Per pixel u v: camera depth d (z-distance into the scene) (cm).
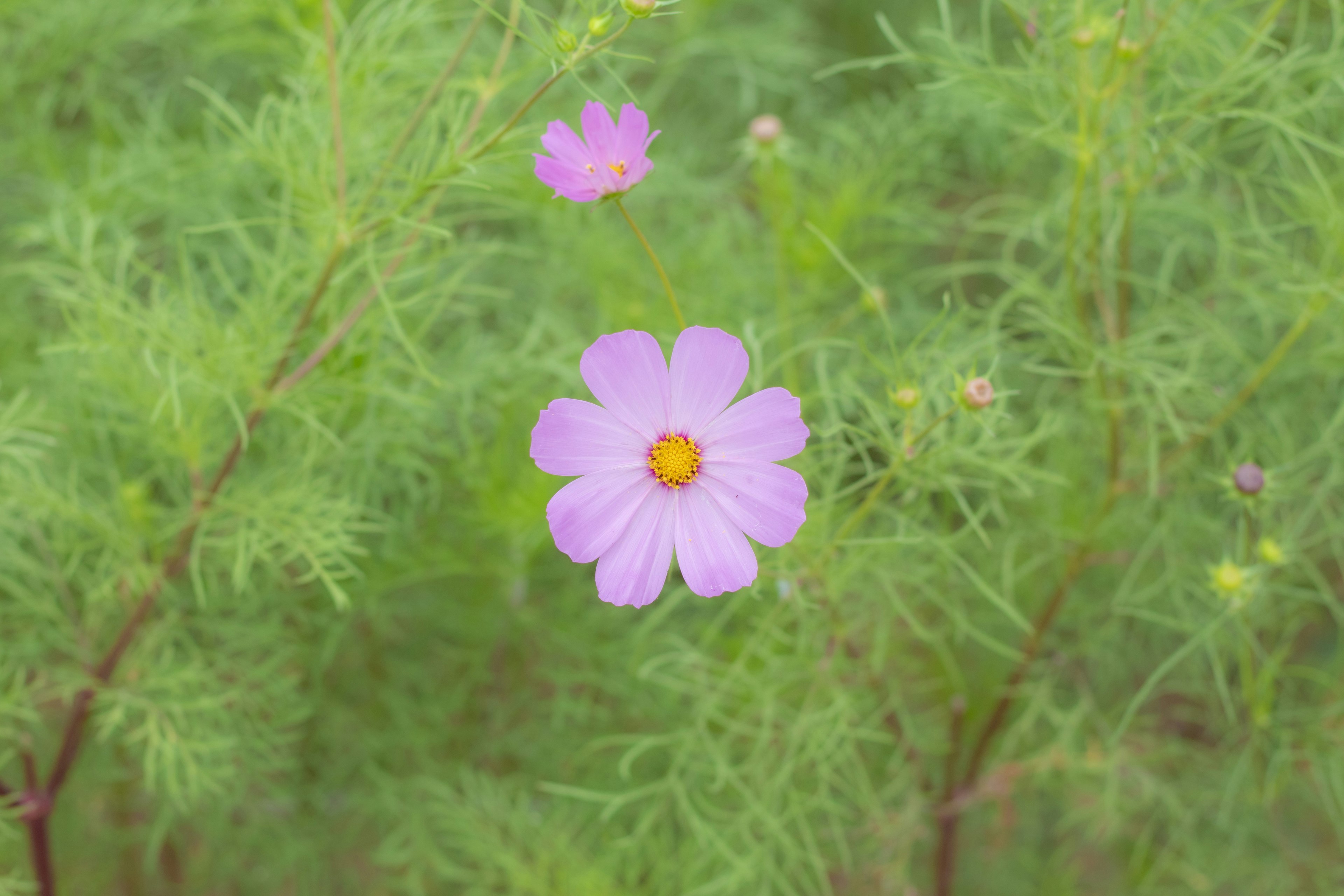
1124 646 116
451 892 127
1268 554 98
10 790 104
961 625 102
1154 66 100
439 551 111
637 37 134
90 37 117
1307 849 119
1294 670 108
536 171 87
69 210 111
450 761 121
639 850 111
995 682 115
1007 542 110
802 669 102
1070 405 113
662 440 87
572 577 116
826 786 104
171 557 103
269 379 99
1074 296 102
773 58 141
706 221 133
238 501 100
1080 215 106
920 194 132
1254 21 112
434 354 110
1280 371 108
